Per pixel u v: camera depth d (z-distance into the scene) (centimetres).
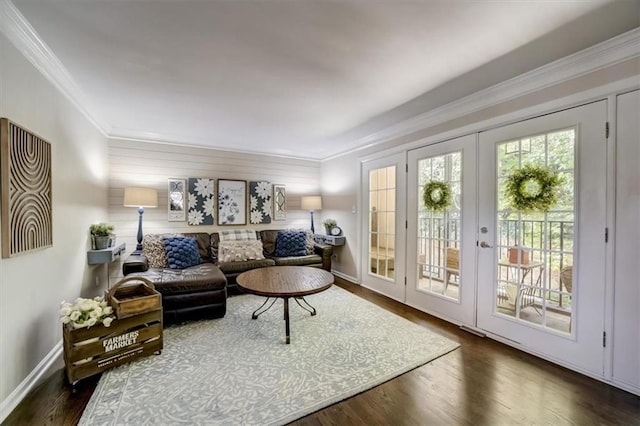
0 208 159
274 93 275
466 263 289
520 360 226
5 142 160
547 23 171
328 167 539
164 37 186
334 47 197
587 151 204
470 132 285
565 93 216
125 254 403
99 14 163
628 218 187
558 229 222
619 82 189
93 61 216
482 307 275
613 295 193
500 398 179
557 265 223
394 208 386
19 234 171
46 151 207
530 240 240
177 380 193
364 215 444
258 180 507
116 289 219
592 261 203
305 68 227
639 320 183
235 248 416
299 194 546
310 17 166
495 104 263
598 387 191
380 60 214
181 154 443
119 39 188
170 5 156
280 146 504
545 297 230
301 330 275
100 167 358
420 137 344
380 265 412
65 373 201
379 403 174
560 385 193
